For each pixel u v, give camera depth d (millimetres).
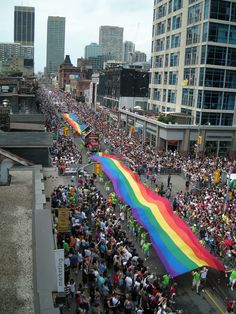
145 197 33219
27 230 16484
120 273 21781
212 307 21891
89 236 25859
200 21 66250
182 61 73250
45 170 34750
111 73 116750
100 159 48031
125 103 107000
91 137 65312
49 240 14742
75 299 20156
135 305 20500
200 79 66688
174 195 43375
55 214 26672
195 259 23453
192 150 67062
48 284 12297
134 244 28938
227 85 67500
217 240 28656
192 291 23406
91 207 32250
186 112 71688
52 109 115938
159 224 27719
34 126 53000
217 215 33156
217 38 65062
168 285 23656
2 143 33531
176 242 25125
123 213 32469
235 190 41094
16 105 83750
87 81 196625
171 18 77812
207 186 45062
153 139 71375
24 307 11578
